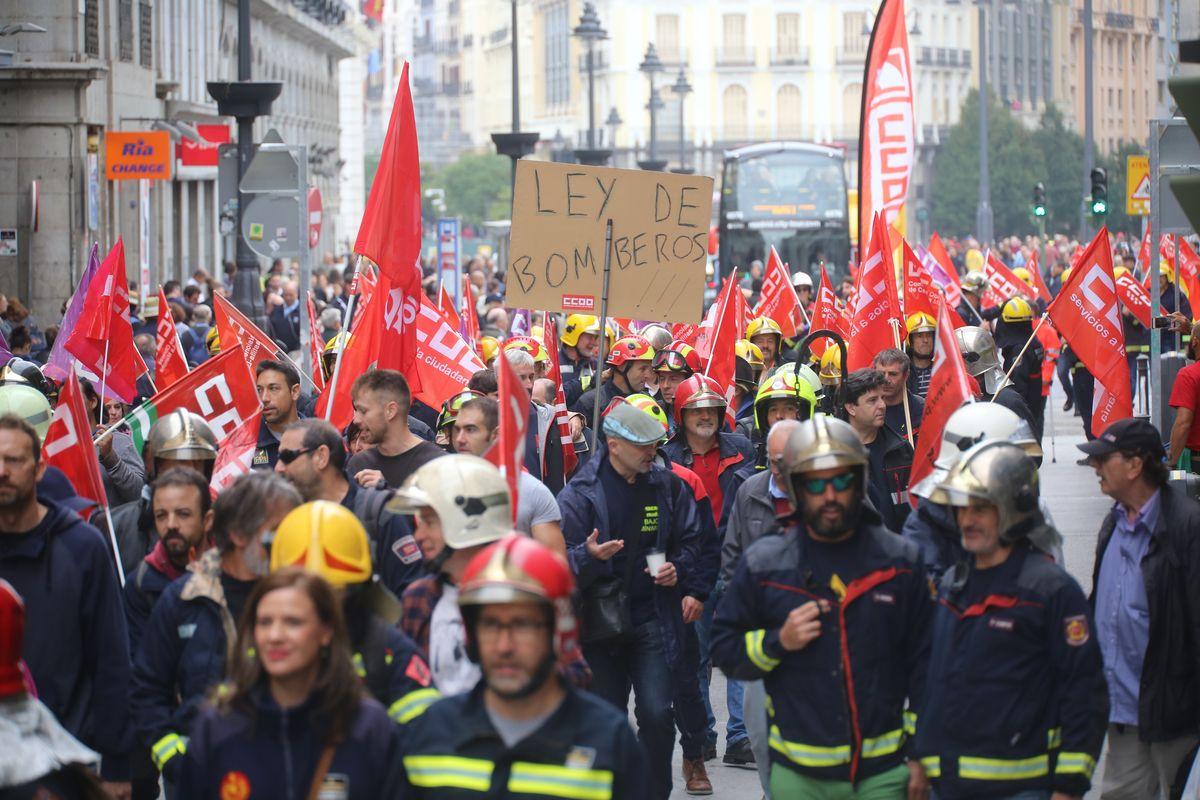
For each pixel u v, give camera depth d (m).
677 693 13.14
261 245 21.19
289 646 7.04
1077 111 172.88
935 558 10.60
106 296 16.81
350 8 140.88
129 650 10.09
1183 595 10.27
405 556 10.66
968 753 8.78
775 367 21.38
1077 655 8.64
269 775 7.07
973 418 10.26
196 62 71.88
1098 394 16.91
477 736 7.09
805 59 174.75
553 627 6.94
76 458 11.79
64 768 8.18
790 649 8.90
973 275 32.69
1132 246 81.31
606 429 12.04
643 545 12.10
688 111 175.75
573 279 15.91
